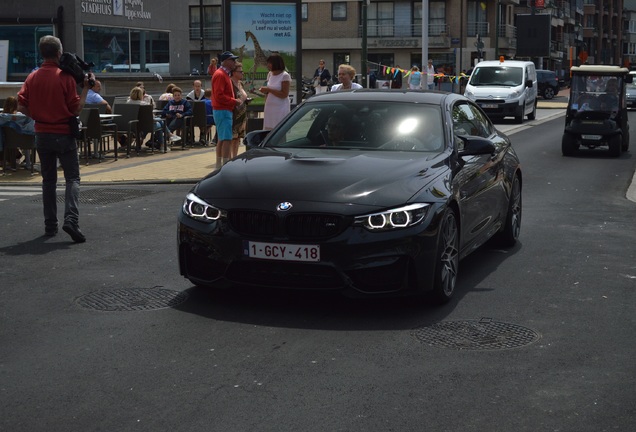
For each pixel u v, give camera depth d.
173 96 19.19
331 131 7.48
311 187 6.25
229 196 6.32
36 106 8.88
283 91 13.76
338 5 71.69
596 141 19.88
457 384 4.92
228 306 6.51
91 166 15.71
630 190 13.96
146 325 6.04
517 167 9.00
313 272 6.07
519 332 5.96
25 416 4.45
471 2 71.19
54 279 7.40
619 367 5.24
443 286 6.56
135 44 37.62
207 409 4.53
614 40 133.88
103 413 4.48
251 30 21.17
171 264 7.97
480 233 7.73
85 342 5.68
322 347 5.58
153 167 15.56
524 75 33.44
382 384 4.91
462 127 7.90
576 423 4.37
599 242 9.27
